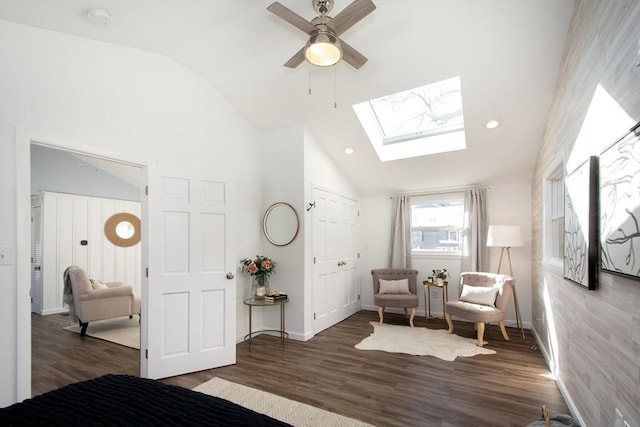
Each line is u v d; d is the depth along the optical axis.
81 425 1.15
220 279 3.30
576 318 2.24
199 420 1.19
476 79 3.08
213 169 3.71
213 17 2.61
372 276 5.31
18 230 2.21
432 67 3.04
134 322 5.09
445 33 2.69
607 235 1.60
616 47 1.52
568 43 2.44
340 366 3.23
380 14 2.60
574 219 2.14
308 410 2.41
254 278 4.11
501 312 3.96
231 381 2.91
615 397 1.58
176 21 2.61
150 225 2.97
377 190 5.62
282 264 4.23
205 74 3.55
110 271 6.43
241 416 1.22
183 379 2.96
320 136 4.38
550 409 2.42
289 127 4.26
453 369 3.15
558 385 2.78
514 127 3.61
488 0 2.38
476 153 4.20
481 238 4.82
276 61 3.25
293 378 2.96
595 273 1.78
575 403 2.29
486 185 4.92
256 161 4.38
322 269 4.51
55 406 1.28
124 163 2.93
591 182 1.77
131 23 2.56
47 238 5.66
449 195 5.22
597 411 1.83
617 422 1.55
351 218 5.52
